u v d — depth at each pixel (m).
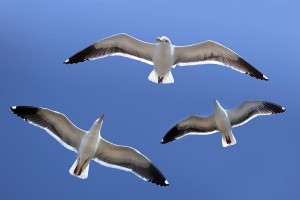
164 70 13.23
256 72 13.59
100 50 13.45
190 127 14.09
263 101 13.59
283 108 13.56
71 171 12.08
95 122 11.88
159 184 12.35
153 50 13.20
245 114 13.72
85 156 12.02
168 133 14.17
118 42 13.34
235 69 13.50
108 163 12.42
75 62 13.42
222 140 13.76
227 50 13.38
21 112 12.02
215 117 13.61
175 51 13.32
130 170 12.43
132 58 13.38
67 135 12.20
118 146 12.24
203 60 13.52
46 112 12.02
